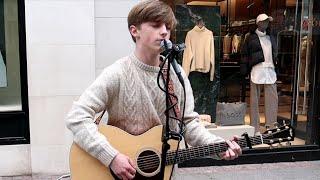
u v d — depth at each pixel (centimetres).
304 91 563
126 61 211
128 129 216
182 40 525
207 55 538
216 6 540
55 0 448
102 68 468
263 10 564
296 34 563
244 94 566
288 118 571
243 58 561
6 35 475
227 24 550
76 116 206
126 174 205
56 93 461
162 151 216
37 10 447
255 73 561
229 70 556
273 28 563
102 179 214
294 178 478
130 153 215
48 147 469
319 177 483
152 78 210
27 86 465
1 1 469
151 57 208
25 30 458
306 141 560
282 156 538
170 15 205
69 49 457
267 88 568
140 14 202
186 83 226
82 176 214
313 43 552
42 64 455
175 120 219
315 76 554
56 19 451
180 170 501
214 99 550
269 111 568
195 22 530
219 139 223
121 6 462
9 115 467
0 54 475
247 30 563
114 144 214
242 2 556
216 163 520
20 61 468
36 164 470
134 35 209
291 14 563
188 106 225
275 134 229
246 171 501
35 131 464
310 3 550
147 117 214
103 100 208
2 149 468
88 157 214
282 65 569
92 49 461
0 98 480
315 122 557
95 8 459
